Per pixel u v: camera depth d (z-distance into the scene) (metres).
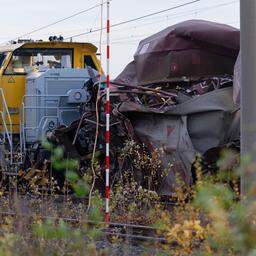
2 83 54.47
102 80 45.59
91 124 44.25
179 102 42.53
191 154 39.78
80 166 43.53
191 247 18.16
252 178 15.76
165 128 41.41
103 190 41.16
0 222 26.84
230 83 42.88
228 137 39.97
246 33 29.86
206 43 47.53
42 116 52.72
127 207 36.28
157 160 40.31
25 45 55.12
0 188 41.25
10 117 54.19
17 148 53.00
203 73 47.56
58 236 20.31
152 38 51.41
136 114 42.38
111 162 42.34
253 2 29.77
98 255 20.75
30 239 21.27
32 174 44.91
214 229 16.61
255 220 15.07
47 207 33.69
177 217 18.91
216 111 40.19
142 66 50.22
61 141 44.88
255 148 17.73
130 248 25.75
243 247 14.66
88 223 25.44
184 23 48.62
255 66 29.75
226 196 16.78
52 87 53.31
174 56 47.81
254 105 29.58
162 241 23.36
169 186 39.97
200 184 18.20
